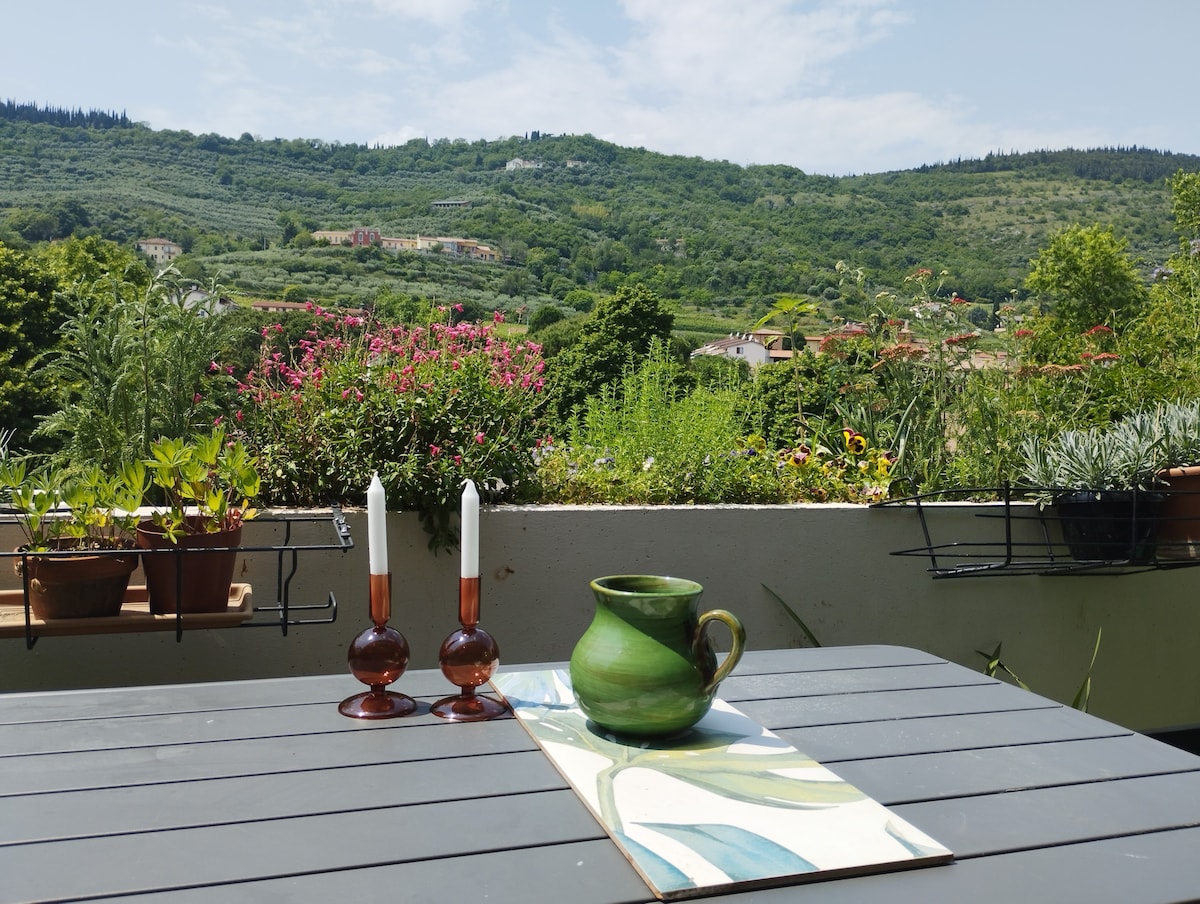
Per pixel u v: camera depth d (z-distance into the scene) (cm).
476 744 120
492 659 133
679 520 275
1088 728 133
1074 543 278
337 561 248
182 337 270
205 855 88
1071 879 87
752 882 83
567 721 128
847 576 291
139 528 197
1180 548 273
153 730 124
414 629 258
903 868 88
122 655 235
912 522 296
